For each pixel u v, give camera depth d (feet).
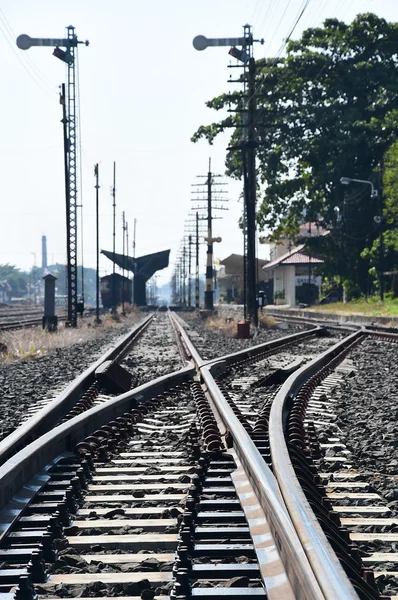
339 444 46.73
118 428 48.75
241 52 195.83
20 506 29.99
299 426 46.60
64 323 222.28
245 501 30.07
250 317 203.92
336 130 306.35
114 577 22.86
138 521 29.22
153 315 368.48
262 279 521.65
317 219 327.26
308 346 140.36
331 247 326.65
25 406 63.57
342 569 17.88
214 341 156.25
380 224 274.36
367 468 40.11
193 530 26.63
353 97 318.45
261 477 29.07
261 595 20.57
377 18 314.14
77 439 44.09
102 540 26.63
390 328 178.40
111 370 77.36
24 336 144.46
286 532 21.26
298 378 70.08
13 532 27.02
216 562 23.80
